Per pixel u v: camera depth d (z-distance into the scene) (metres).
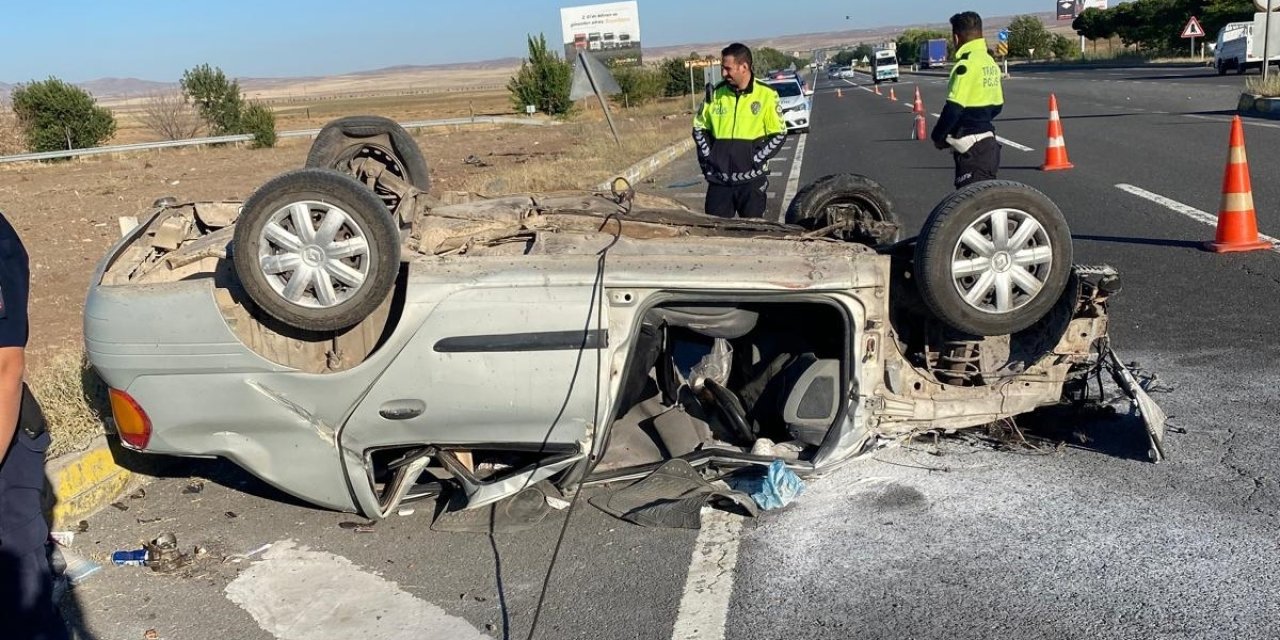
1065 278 4.54
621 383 4.33
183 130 44.19
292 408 4.32
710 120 7.80
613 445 4.84
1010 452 4.93
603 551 4.20
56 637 3.00
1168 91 33.06
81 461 4.82
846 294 4.43
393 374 4.23
